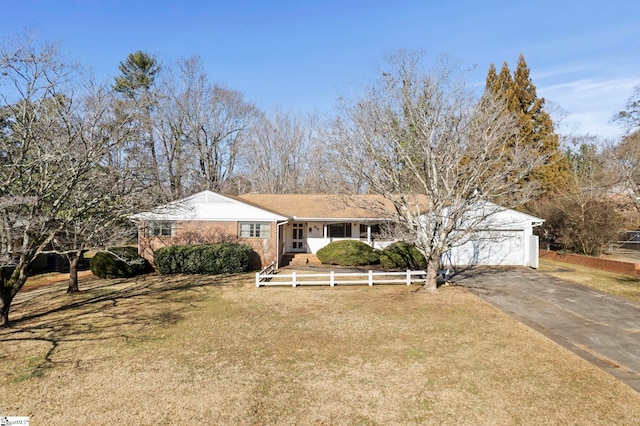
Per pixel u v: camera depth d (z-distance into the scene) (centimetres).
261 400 587
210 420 531
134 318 1062
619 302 1218
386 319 1027
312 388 625
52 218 993
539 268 1998
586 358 742
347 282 1531
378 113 1396
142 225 1836
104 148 1066
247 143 3862
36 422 529
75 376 680
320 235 2434
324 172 2822
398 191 1365
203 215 2025
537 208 2628
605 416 529
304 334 905
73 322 1028
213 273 1869
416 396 593
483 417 530
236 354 780
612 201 2458
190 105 3419
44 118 993
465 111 1329
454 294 1344
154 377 673
